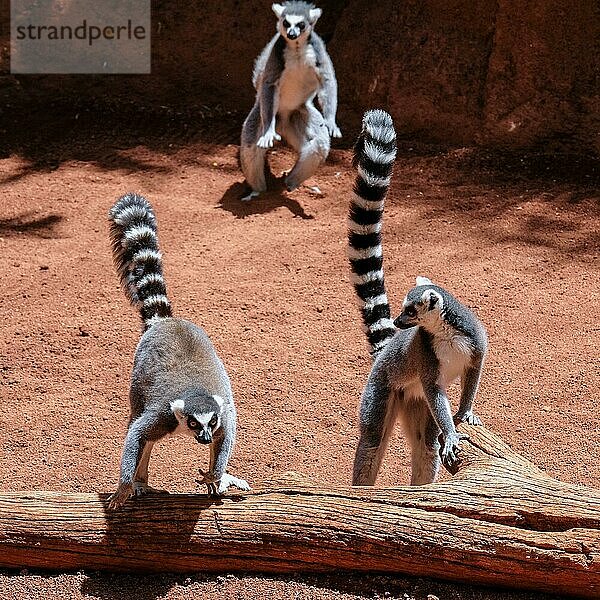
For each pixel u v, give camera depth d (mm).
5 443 7723
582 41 13422
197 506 5512
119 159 13766
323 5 15727
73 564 5586
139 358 6355
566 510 5273
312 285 10320
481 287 10164
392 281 10281
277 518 5418
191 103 15398
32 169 13430
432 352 6230
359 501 5457
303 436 7867
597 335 9227
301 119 13375
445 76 14117
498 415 8023
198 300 9969
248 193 12750
